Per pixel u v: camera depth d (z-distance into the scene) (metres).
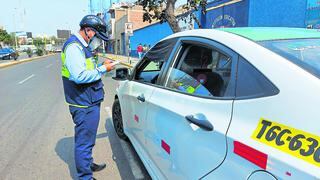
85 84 3.07
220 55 2.18
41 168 3.93
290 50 1.85
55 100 8.67
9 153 4.46
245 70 1.87
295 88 1.53
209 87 2.21
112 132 5.32
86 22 2.96
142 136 3.38
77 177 3.66
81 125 3.16
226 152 1.77
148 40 29.61
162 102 2.73
